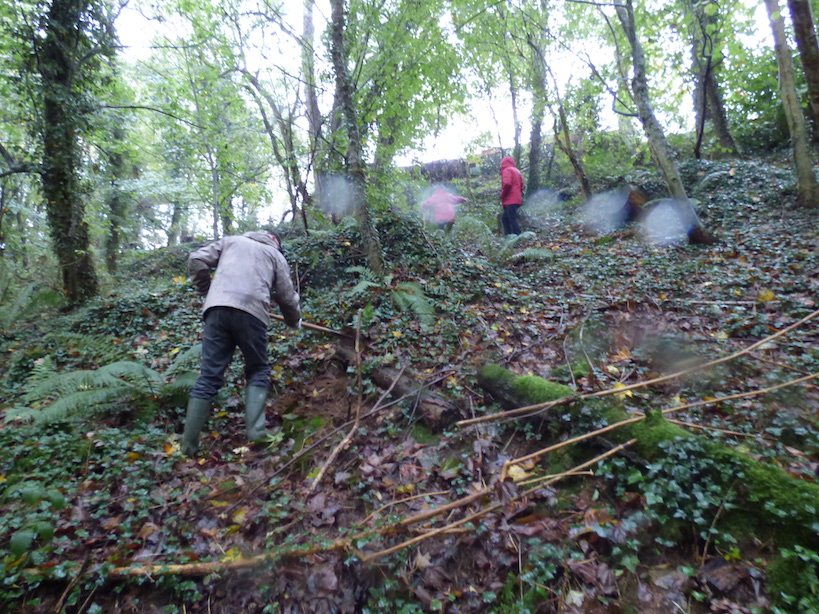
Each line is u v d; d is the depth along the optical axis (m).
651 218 9.66
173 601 2.79
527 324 5.84
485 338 5.42
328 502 3.48
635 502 3.02
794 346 4.49
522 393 3.99
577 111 13.39
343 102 7.54
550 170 16.41
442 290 6.62
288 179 10.32
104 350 5.47
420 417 4.21
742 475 2.77
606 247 8.97
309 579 2.87
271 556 2.89
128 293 8.18
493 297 6.76
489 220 12.93
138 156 15.98
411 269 7.40
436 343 5.35
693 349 4.64
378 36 9.29
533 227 11.77
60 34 8.92
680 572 2.58
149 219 19.77
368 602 2.76
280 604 2.77
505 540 3.00
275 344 5.64
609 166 13.57
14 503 3.27
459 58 10.35
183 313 6.96
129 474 3.60
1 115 11.40
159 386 4.59
